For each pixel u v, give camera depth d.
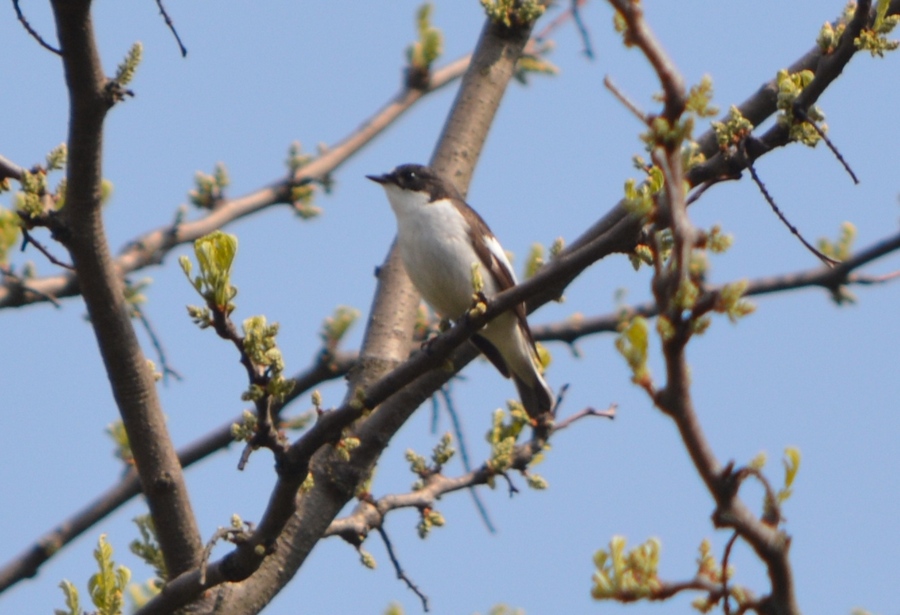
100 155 8.36
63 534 12.79
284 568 10.05
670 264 4.79
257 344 7.49
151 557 10.11
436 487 11.65
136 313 12.96
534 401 13.13
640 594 6.22
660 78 4.92
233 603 9.70
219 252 7.40
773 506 5.19
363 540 10.90
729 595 5.48
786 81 7.91
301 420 12.48
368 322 12.23
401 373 8.20
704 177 7.88
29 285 13.50
